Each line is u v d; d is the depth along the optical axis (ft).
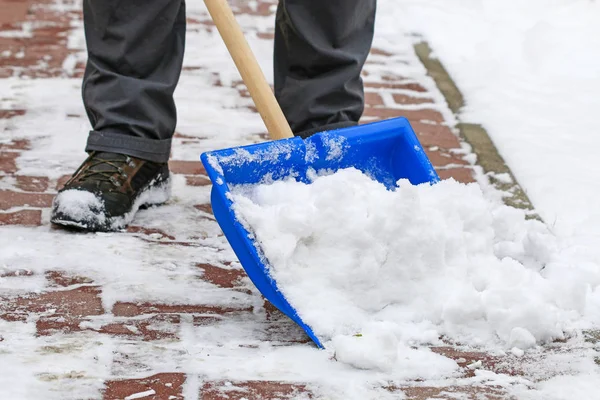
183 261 9.87
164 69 10.93
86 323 8.48
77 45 17.03
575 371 7.94
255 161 8.83
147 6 10.52
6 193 11.28
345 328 8.24
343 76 10.67
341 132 9.43
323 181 8.78
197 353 8.04
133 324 8.52
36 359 7.79
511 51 17.29
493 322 8.38
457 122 14.39
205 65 16.46
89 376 7.59
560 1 19.77
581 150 13.24
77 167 12.17
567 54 16.84
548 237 9.58
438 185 9.00
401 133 9.83
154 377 7.63
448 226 8.77
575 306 8.86
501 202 11.63
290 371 7.77
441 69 16.80
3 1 19.43
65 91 14.83
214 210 8.66
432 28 18.86
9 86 14.89
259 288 8.52
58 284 9.20
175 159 12.66
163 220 10.89
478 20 19.27
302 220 8.27
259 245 8.30
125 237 10.37
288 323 8.70
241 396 7.41
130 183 10.70
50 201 11.17
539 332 8.36
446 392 7.54
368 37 10.92
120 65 10.76
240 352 8.09
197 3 19.90
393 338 7.81
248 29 18.53
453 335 8.40
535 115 14.56
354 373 7.76
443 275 8.58
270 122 9.63
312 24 10.52
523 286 8.79
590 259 9.76
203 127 13.79
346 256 8.38
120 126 10.84
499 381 7.72
